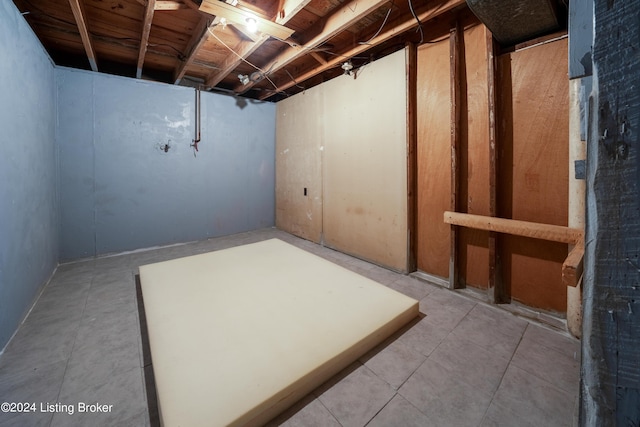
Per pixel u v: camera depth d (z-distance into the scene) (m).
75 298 2.25
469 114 2.26
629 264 0.42
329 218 3.72
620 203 0.42
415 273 2.75
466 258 2.40
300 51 2.83
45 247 2.51
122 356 1.55
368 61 3.03
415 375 1.40
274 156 4.90
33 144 2.23
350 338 1.54
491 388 1.31
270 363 1.34
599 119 0.43
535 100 1.93
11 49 1.83
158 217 3.78
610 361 0.44
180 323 1.67
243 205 4.60
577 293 1.69
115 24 2.64
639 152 0.40
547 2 1.53
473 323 1.88
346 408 1.22
